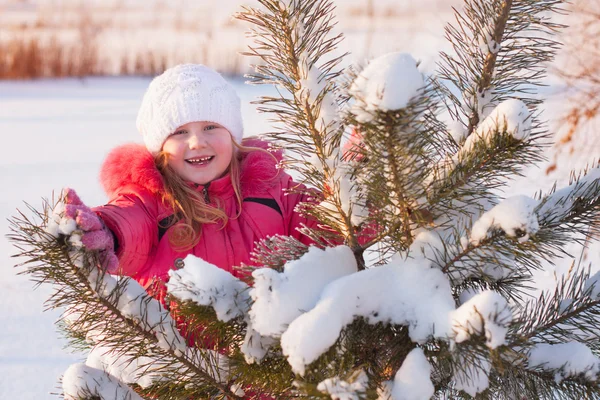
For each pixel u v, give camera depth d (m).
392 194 1.14
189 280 1.08
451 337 0.99
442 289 1.08
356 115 1.00
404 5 15.30
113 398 1.27
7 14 20.11
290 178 1.91
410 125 1.01
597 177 1.24
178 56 15.12
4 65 14.07
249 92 9.01
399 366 1.14
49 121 8.98
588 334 1.29
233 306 1.10
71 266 1.14
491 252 1.13
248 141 1.98
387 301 1.08
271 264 1.22
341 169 1.22
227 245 1.75
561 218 1.23
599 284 1.29
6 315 2.94
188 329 1.20
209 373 1.28
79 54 14.88
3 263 3.58
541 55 1.33
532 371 1.20
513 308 1.03
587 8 3.08
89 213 1.18
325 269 1.11
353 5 17.17
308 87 1.22
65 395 1.28
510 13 1.29
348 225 1.23
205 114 1.76
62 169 5.83
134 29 20.00
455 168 1.14
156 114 1.77
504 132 1.05
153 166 1.74
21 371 2.44
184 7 22.73
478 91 1.34
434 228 1.18
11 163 6.13
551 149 3.53
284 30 1.21
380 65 0.97
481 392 1.09
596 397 1.17
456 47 1.37
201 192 1.79
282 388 1.19
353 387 0.96
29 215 4.24
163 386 1.26
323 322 0.98
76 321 1.23
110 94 12.10
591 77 3.10
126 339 1.23
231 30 19.73
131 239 1.54
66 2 20.08
